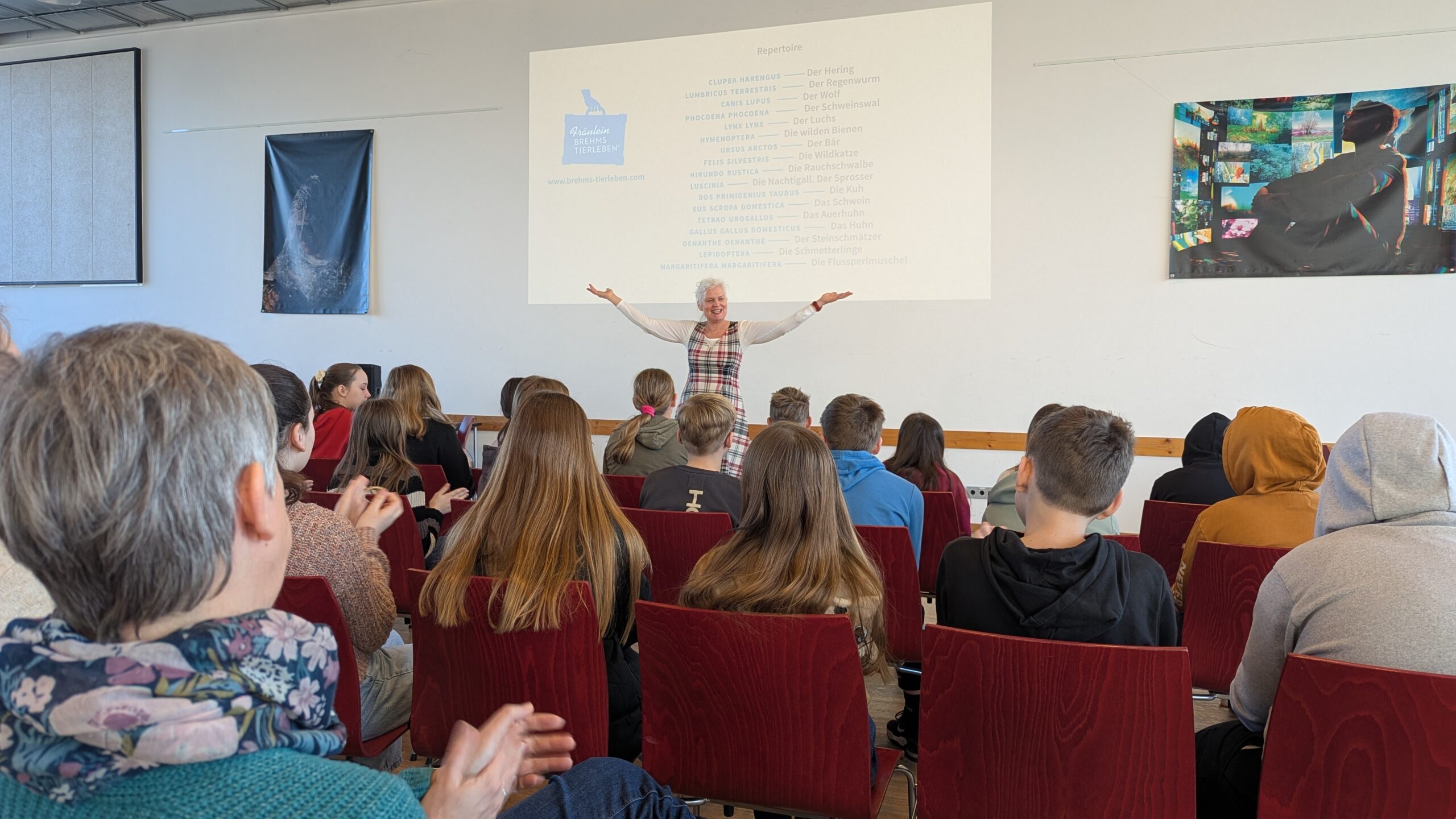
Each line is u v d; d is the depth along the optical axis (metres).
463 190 6.48
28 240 7.51
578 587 1.53
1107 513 1.63
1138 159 5.16
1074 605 1.47
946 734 1.38
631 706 1.84
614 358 6.20
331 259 6.77
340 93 6.71
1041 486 1.59
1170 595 1.55
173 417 0.55
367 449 2.96
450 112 6.48
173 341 0.59
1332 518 1.52
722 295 4.88
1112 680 1.25
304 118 6.81
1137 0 5.11
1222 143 5.01
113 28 7.20
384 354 6.75
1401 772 1.18
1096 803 1.30
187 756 0.51
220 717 0.53
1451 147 4.66
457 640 1.62
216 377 0.58
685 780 1.57
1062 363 5.36
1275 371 5.01
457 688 1.66
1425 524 1.40
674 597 2.47
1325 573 1.41
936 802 1.40
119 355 0.56
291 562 1.63
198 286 7.15
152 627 0.58
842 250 5.66
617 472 3.53
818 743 1.46
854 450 2.88
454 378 6.59
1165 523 2.73
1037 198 5.34
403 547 2.71
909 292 5.55
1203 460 3.04
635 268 6.09
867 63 5.57
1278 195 4.94
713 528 2.36
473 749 0.76
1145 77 5.12
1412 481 1.41
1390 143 4.75
